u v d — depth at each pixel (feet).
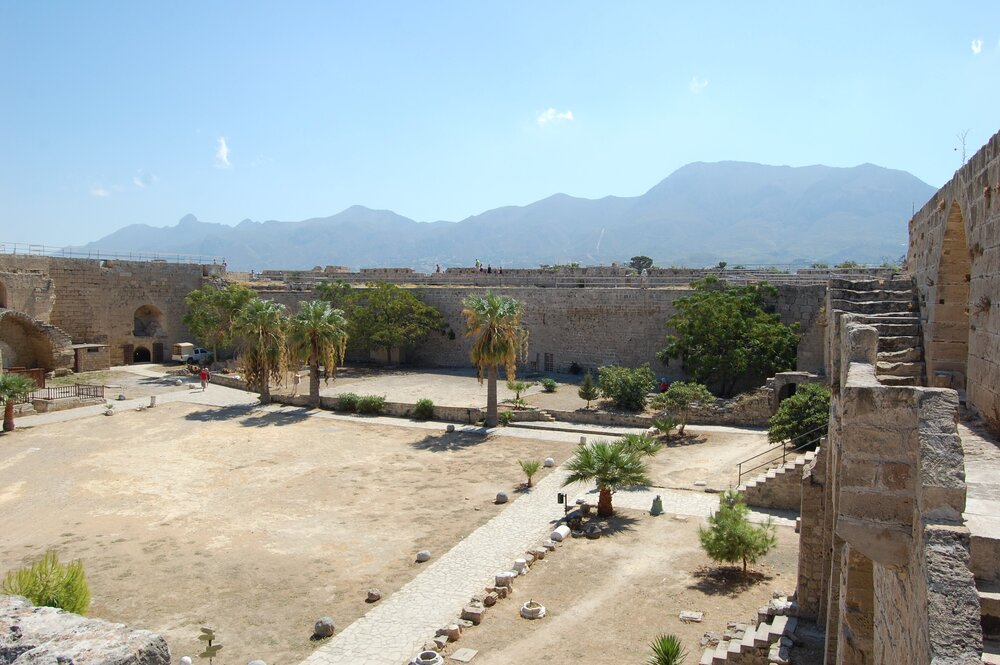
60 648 19.44
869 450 23.43
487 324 138.31
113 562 76.89
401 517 90.43
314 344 162.09
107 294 225.15
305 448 127.03
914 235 65.57
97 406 163.63
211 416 154.30
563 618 61.05
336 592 69.21
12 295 196.75
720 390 153.79
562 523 85.10
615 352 192.24
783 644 48.85
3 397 137.49
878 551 23.22
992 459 30.42
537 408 151.02
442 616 63.62
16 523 89.66
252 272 281.95
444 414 147.43
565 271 236.43
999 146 34.83
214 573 73.87
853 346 33.24
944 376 49.73
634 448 92.99
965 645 17.65
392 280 253.65
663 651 47.47
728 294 158.10
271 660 56.75
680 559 73.00
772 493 87.61
